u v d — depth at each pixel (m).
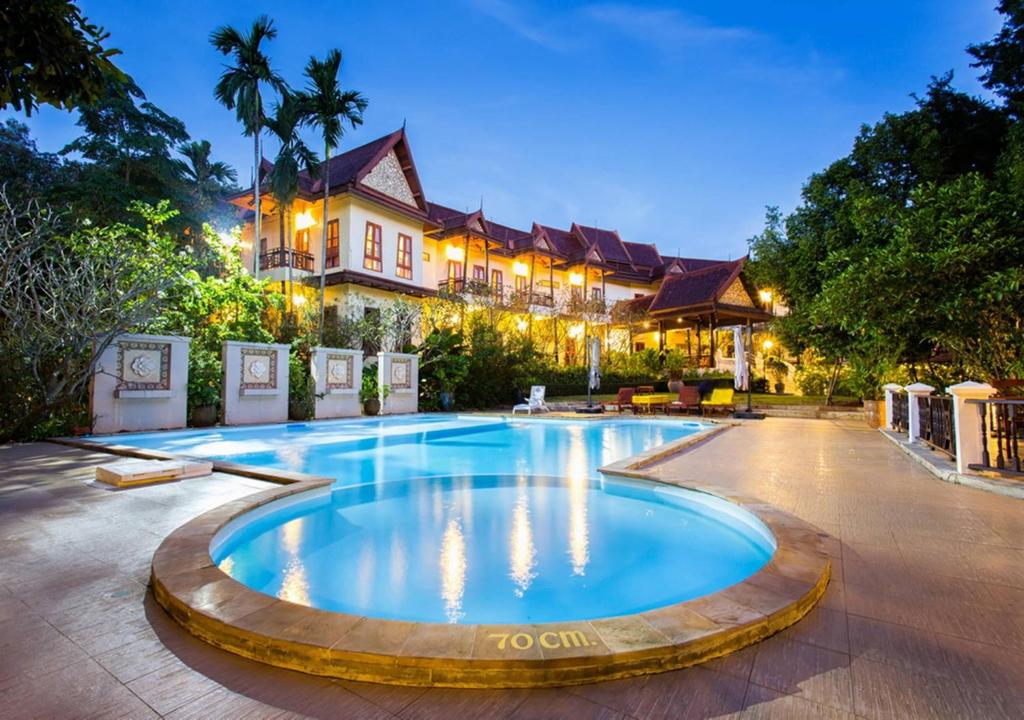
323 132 16.77
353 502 5.50
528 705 1.79
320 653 1.98
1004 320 8.52
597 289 34.53
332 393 14.44
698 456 7.55
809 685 1.88
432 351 18.20
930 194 8.66
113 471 5.26
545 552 3.95
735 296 26.62
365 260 20.53
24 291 9.45
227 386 12.02
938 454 7.03
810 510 4.36
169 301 12.54
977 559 3.16
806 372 22.08
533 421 14.74
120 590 2.73
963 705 1.75
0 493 4.88
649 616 2.24
